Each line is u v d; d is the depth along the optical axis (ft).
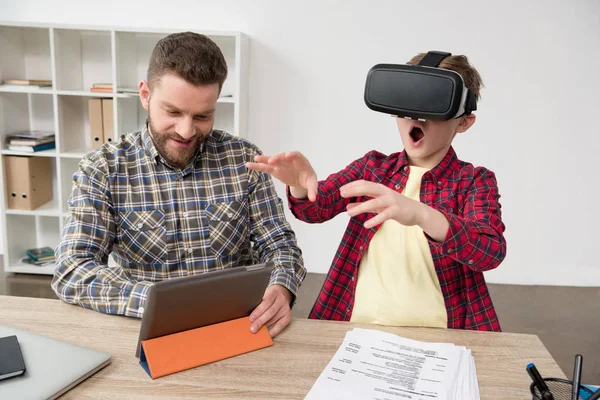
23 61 10.48
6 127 9.98
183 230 4.74
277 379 3.03
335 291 4.45
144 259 4.68
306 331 3.63
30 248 10.89
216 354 3.20
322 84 10.58
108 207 4.54
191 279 3.02
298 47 10.46
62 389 2.75
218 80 4.12
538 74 10.32
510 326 9.05
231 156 4.99
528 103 10.46
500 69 10.35
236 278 3.19
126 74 10.12
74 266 4.00
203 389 2.91
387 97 3.61
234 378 3.03
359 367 3.16
